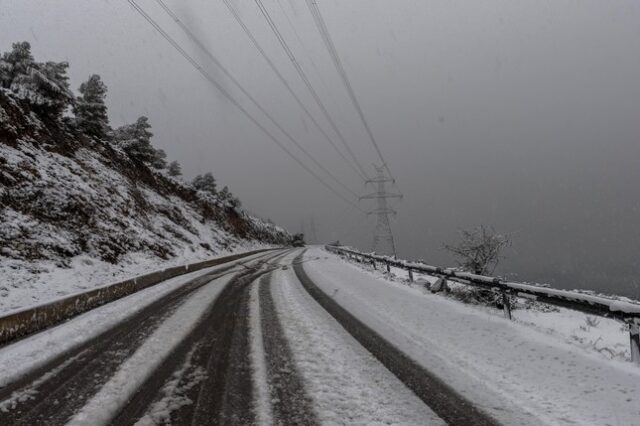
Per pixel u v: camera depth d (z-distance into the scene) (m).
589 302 5.62
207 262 21.20
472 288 10.77
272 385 4.58
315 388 4.47
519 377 4.71
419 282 12.65
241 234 46.00
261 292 11.35
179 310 9.05
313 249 43.62
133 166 28.70
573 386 4.39
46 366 5.43
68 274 12.30
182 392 4.44
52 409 4.09
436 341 6.23
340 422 3.69
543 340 6.05
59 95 20.02
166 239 23.02
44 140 18.08
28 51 19.17
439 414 3.84
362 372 4.94
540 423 3.64
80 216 15.96
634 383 4.38
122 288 11.39
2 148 14.55
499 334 6.50
